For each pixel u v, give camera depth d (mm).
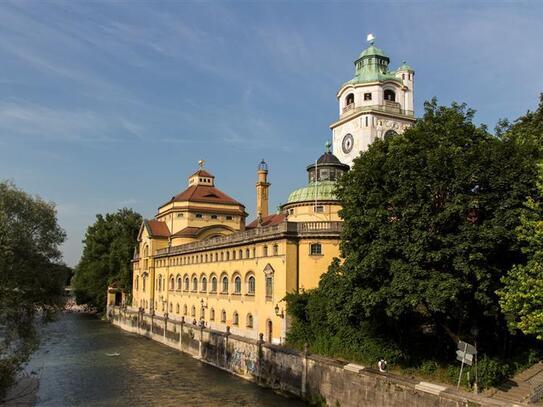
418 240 31562
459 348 31875
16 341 45094
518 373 34406
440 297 30094
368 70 76938
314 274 50938
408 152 33656
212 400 45188
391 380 34719
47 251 49250
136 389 49562
